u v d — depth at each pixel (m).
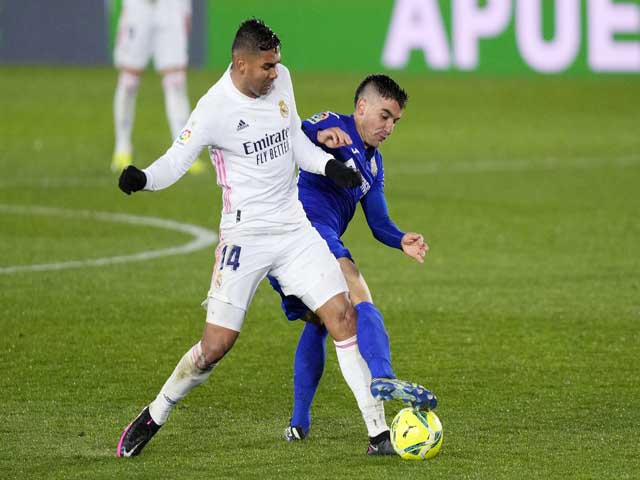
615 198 47.78
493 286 31.88
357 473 17.33
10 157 59.06
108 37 106.12
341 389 22.48
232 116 18.02
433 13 98.31
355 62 100.81
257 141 18.16
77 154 60.44
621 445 18.67
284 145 18.39
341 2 100.19
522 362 24.28
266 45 17.69
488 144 65.69
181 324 27.69
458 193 49.09
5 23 107.62
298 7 100.88
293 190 18.78
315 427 20.05
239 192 18.36
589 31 95.88
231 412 20.98
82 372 23.58
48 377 23.19
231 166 18.34
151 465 17.88
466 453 18.30
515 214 43.94
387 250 37.22
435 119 76.75
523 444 18.77
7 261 34.97
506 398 21.64
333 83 91.56
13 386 22.55
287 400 21.78
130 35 54.44
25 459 18.19
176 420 20.47
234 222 18.47
